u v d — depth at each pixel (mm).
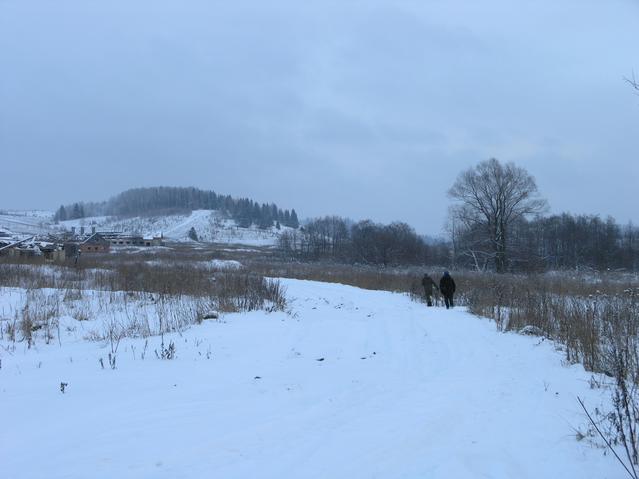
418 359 9602
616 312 11211
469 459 4754
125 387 7133
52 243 54156
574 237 68250
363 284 34219
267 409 6281
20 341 11273
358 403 6625
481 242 57844
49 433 5227
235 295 17922
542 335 12211
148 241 121438
